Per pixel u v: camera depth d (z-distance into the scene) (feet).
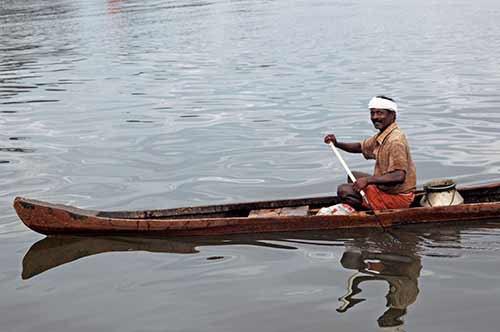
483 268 22.67
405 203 27.37
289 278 22.59
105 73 71.56
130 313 20.57
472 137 40.27
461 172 33.99
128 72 71.56
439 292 21.08
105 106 54.13
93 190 33.27
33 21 134.62
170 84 63.21
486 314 19.56
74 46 96.22
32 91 62.23
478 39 86.17
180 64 75.77
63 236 27.09
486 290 21.06
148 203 31.27
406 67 67.10
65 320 20.31
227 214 28.30
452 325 19.04
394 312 19.93
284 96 55.21
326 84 59.77
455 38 88.48
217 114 49.65
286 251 24.95
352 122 45.47
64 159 38.88
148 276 23.21
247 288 21.94
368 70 66.28
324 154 38.27
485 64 66.74
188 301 21.20
